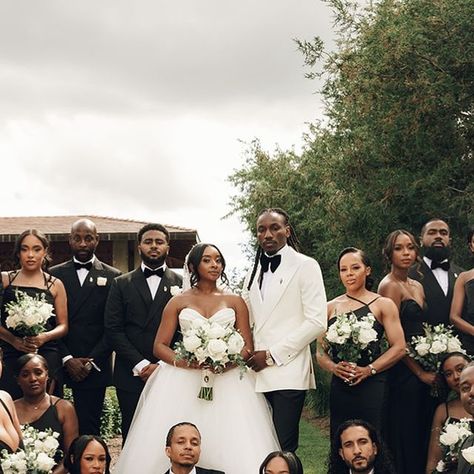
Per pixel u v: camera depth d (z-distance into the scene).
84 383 9.52
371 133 14.90
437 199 14.16
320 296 8.41
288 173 21.39
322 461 13.37
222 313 8.42
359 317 8.37
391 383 8.58
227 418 8.34
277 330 8.45
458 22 14.18
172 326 8.59
